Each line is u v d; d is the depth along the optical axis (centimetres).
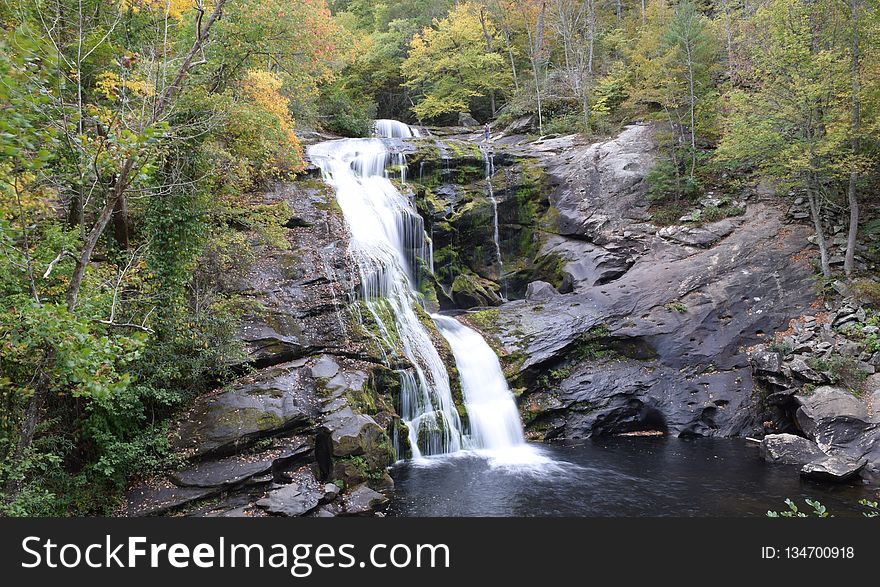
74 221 1309
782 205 2112
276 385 1250
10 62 579
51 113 736
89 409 1009
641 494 1177
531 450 1528
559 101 3256
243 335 1362
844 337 1606
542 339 1805
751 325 1770
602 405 1694
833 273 1811
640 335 1805
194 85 1345
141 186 1191
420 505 1111
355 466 1136
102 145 761
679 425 1655
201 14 920
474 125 3753
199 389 1231
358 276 1639
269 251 1670
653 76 2525
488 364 1720
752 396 1659
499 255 2444
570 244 2297
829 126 1809
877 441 1324
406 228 2116
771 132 1819
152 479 1041
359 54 3953
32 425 845
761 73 2025
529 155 2602
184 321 1220
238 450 1102
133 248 1364
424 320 1747
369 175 2323
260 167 1825
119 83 1110
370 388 1359
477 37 3672
